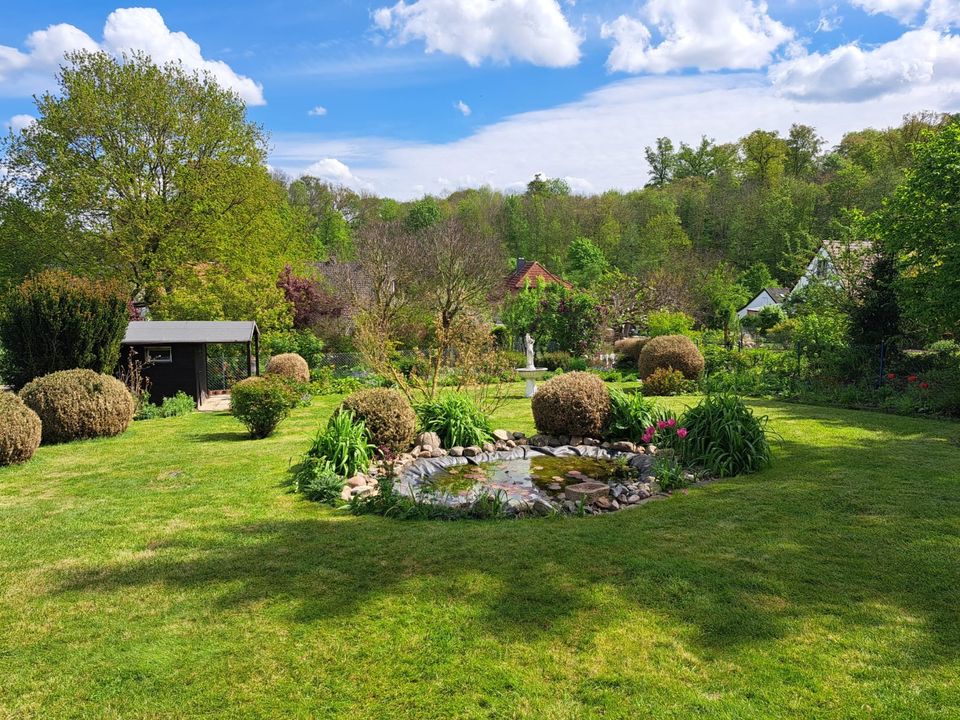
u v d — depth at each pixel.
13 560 4.55
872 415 10.85
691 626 3.38
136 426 11.95
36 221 20.34
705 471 6.86
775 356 15.98
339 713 2.73
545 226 52.31
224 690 2.91
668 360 15.73
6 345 11.77
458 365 12.21
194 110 21.77
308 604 3.75
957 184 11.64
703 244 51.06
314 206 55.81
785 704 2.71
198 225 21.91
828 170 53.78
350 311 25.14
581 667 3.03
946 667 2.94
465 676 2.97
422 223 56.62
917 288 12.46
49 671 3.09
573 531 5.02
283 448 8.93
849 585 3.85
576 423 8.89
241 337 15.69
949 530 4.80
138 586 4.05
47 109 20.00
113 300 12.49
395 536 4.95
